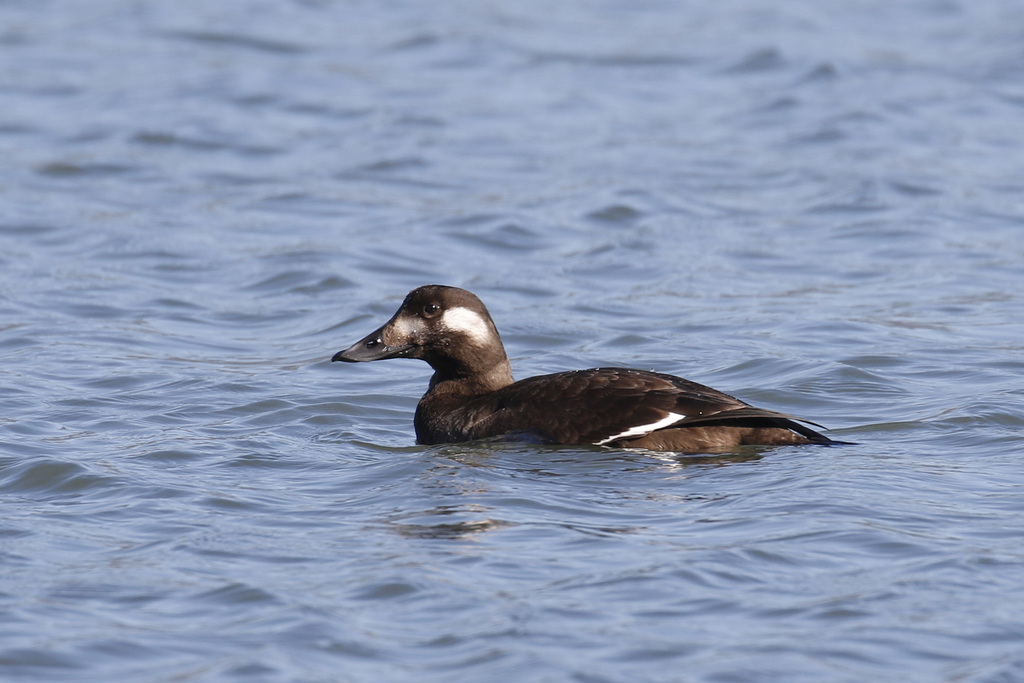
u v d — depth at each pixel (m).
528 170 23.28
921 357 13.80
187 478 10.02
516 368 13.97
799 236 19.30
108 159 24.02
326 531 8.68
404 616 7.31
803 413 12.12
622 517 8.80
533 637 7.00
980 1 36.75
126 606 7.50
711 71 30.28
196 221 20.44
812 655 6.80
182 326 15.64
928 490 9.27
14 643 7.04
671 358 14.12
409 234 19.67
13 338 14.88
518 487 9.51
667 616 7.26
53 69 30.61
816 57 30.45
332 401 12.75
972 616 7.23
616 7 37.12
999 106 26.80
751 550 8.10
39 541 8.56
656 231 19.64
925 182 21.83
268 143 25.34
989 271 17.38
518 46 32.47
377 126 26.30
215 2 37.47
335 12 36.34
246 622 7.27
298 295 16.97
